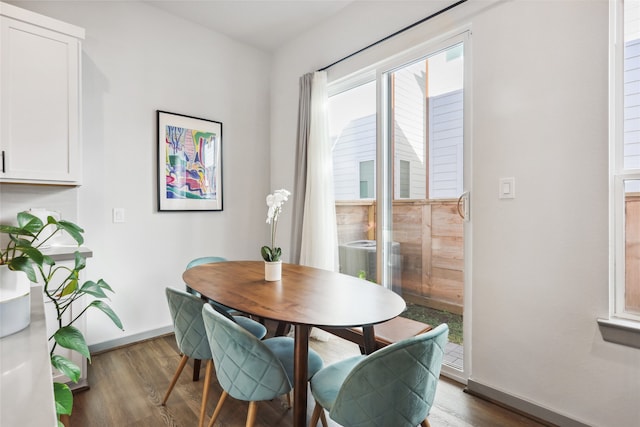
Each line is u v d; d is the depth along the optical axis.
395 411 1.00
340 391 1.04
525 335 1.75
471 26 1.97
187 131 2.98
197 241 3.07
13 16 1.86
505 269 1.82
